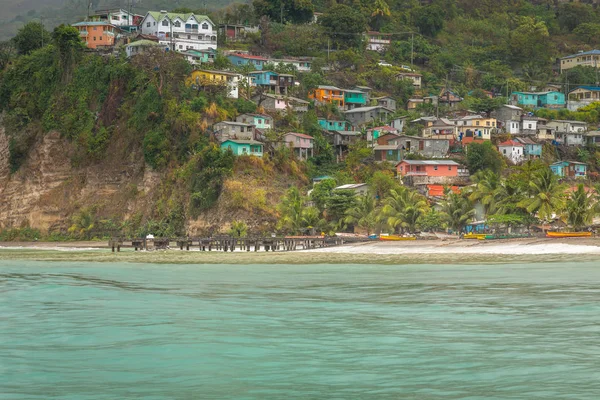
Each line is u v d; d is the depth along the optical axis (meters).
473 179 140.25
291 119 163.75
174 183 144.75
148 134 153.88
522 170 124.94
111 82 165.50
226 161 138.50
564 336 34.22
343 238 107.12
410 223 117.38
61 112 169.62
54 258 99.00
